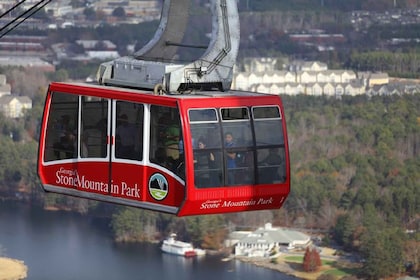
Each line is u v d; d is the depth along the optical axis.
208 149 60.09
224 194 60.50
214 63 62.41
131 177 62.03
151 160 61.25
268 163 61.34
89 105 63.62
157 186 61.16
